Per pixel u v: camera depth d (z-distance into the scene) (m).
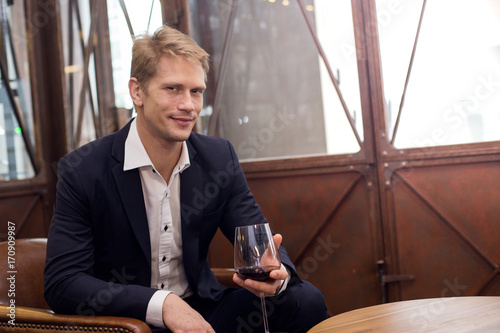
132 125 1.74
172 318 1.39
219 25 3.64
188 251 1.72
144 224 1.65
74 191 1.60
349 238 3.23
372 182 3.19
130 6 3.57
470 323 1.26
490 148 3.02
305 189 3.29
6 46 3.49
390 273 3.16
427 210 3.12
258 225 1.38
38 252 1.81
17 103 3.55
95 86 3.71
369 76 3.21
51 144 3.74
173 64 1.59
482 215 3.04
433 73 3.18
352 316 1.43
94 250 1.65
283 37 4.26
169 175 1.73
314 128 4.25
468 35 3.13
